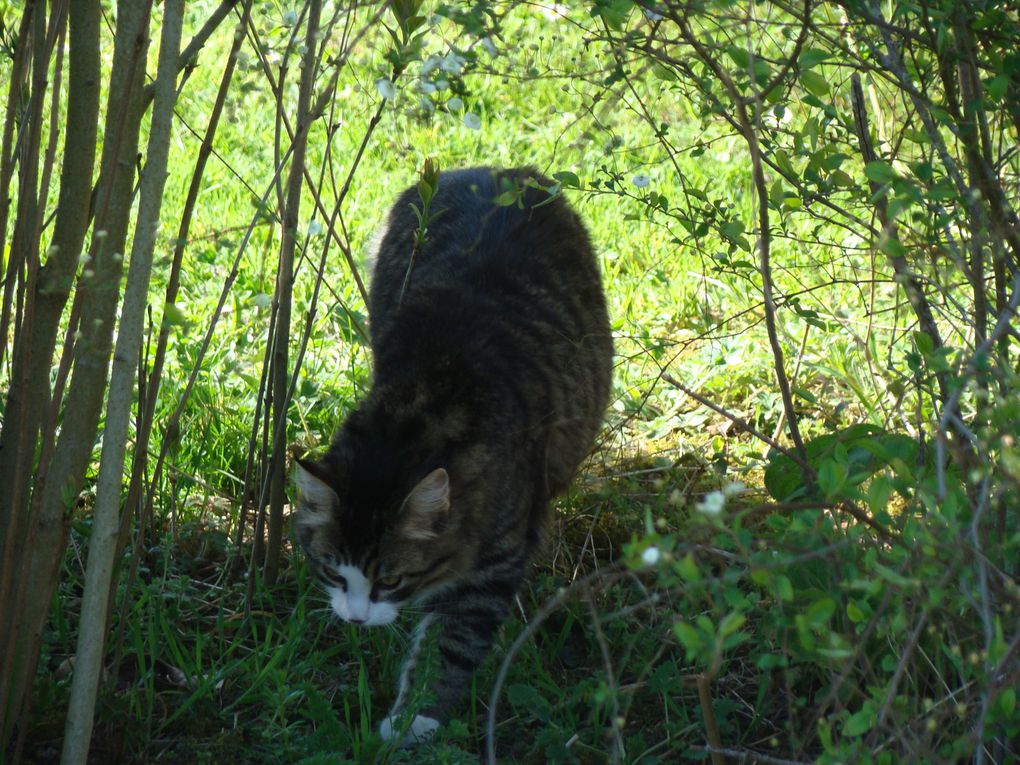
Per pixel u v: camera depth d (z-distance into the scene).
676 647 1.90
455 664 1.89
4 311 1.70
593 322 2.08
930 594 1.47
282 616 1.97
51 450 1.67
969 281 1.71
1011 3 1.66
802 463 1.68
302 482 1.84
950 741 1.64
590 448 2.11
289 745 1.78
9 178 1.68
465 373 1.90
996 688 1.50
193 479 2.09
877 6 1.69
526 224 2.07
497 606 1.90
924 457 1.73
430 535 1.83
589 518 2.11
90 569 1.63
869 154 1.76
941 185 1.58
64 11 1.64
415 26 1.75
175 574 2.01
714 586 1.48
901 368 2.02
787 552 1.57
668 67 1.73
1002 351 1.64
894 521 1.80
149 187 1.60
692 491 2.15
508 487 1.89
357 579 1.84
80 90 1.65
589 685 1.83
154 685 1.86
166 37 1.59
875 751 1.54
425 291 2.00
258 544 1.96
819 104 1.68
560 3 1.77
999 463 1.56
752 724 1.81
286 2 1.88
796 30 1.94
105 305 1.67
